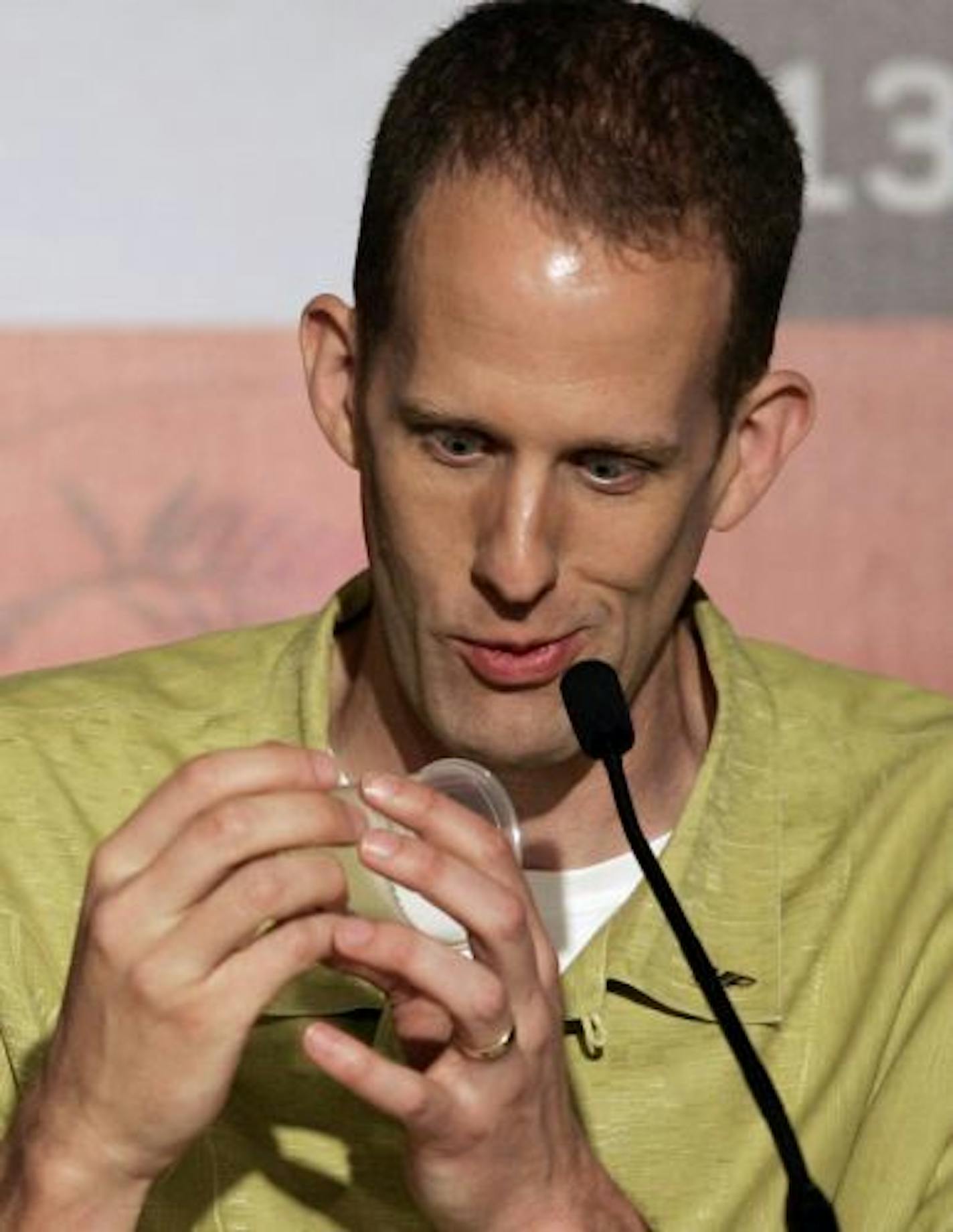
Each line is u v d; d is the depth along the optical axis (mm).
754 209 6539
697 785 7121
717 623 7387
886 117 11070
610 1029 6922
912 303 11148
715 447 6598
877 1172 6957
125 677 7520
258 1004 5809
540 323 6160
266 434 10945
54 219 10812
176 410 10906
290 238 10898
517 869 5910
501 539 6250
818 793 7363
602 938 6914
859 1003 7086
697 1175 6855
